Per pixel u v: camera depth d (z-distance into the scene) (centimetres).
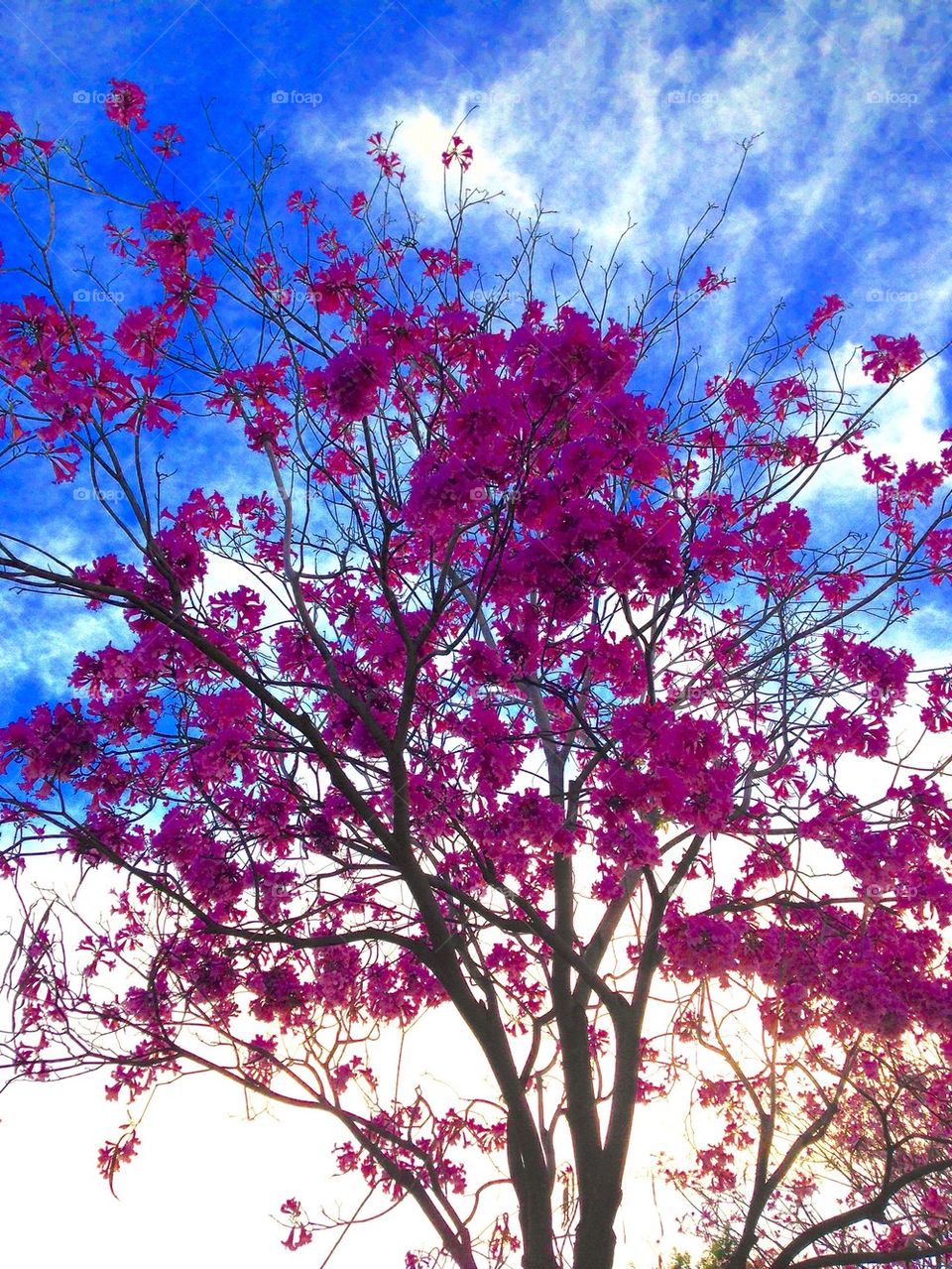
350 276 418
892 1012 458
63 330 403
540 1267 456
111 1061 438
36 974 411
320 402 411
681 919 452
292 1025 586
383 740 431
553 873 575
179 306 435
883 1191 455
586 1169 479
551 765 553
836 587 543
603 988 482
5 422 395
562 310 489
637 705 409
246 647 472
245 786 500
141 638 471
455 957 484
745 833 494
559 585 415
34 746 450
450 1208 501
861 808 476
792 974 501
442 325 436
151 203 414
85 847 460
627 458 392
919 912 505
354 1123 491
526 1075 517
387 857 466
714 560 430
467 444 369
